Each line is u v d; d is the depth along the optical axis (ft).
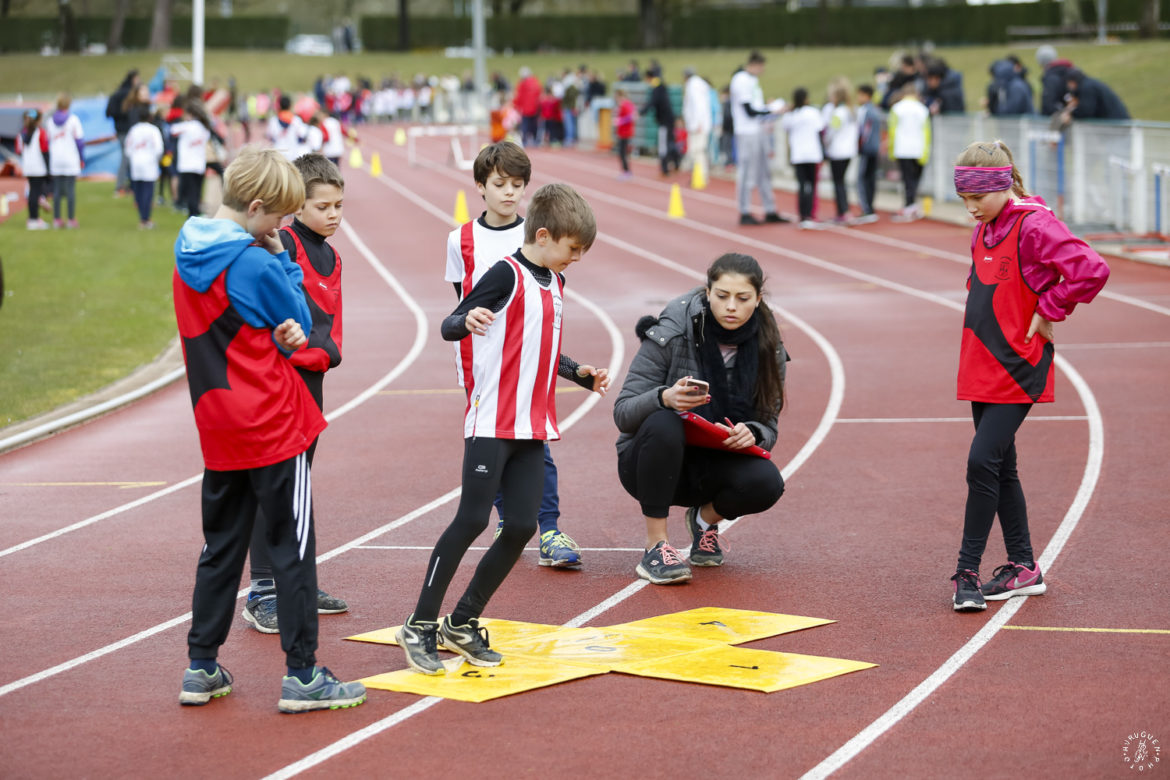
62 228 95.86
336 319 25.30
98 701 21.06
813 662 22.09
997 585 25.46
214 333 19.77
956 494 33.73
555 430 22.21
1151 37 239.71
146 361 55.26
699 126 125.39
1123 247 75.66
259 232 20.51
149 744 19.20
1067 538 29.45
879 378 49.55
